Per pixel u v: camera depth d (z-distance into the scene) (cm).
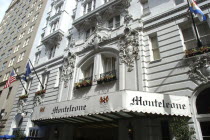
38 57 2567
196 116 911
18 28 3919
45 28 2792
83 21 1952
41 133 1655
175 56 1120
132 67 1255
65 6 2497
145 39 1341
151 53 1281
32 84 2180
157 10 1430
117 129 1312
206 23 1155
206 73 953
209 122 880
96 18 1845
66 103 1127
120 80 1273
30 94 2088
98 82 1413
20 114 2059
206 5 1168
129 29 1416
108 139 1348
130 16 1513
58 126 1551
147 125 1019
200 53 1021
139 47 1303
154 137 977
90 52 1662
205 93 948
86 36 1920
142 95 878
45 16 3105
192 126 895
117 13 1738
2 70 3353
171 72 1087
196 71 991
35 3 3872
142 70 1198
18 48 3338
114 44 1498
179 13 1258
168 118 960
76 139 1464
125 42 1396
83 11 2162
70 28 2230
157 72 1149
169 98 911
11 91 2531
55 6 2752
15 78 2248
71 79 1672
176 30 1210
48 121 1359
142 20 1438
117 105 867
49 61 2152
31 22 3497
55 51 2219
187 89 983
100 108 933
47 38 2338
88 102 1009
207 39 1101
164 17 1329
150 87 1131
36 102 1897
